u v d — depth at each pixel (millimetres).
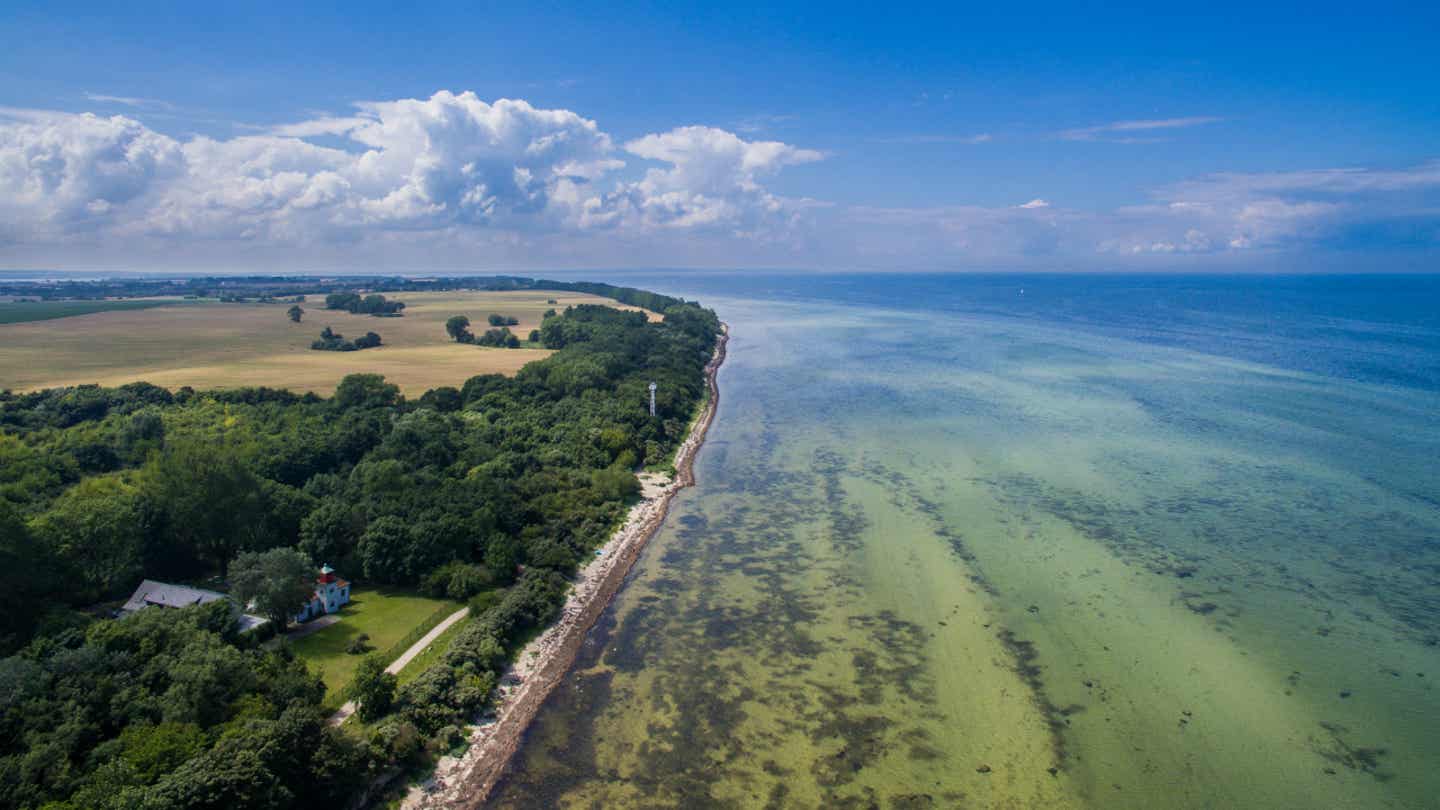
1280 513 76250
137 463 85312
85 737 38125
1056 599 60406
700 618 59438
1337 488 82875
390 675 46469
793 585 64500
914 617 58594
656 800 40375
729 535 75875
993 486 86875
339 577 62312
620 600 62781
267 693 43188
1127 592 61125
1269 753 42844
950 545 71062
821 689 49844
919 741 44656
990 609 59188
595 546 72938
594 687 50438
